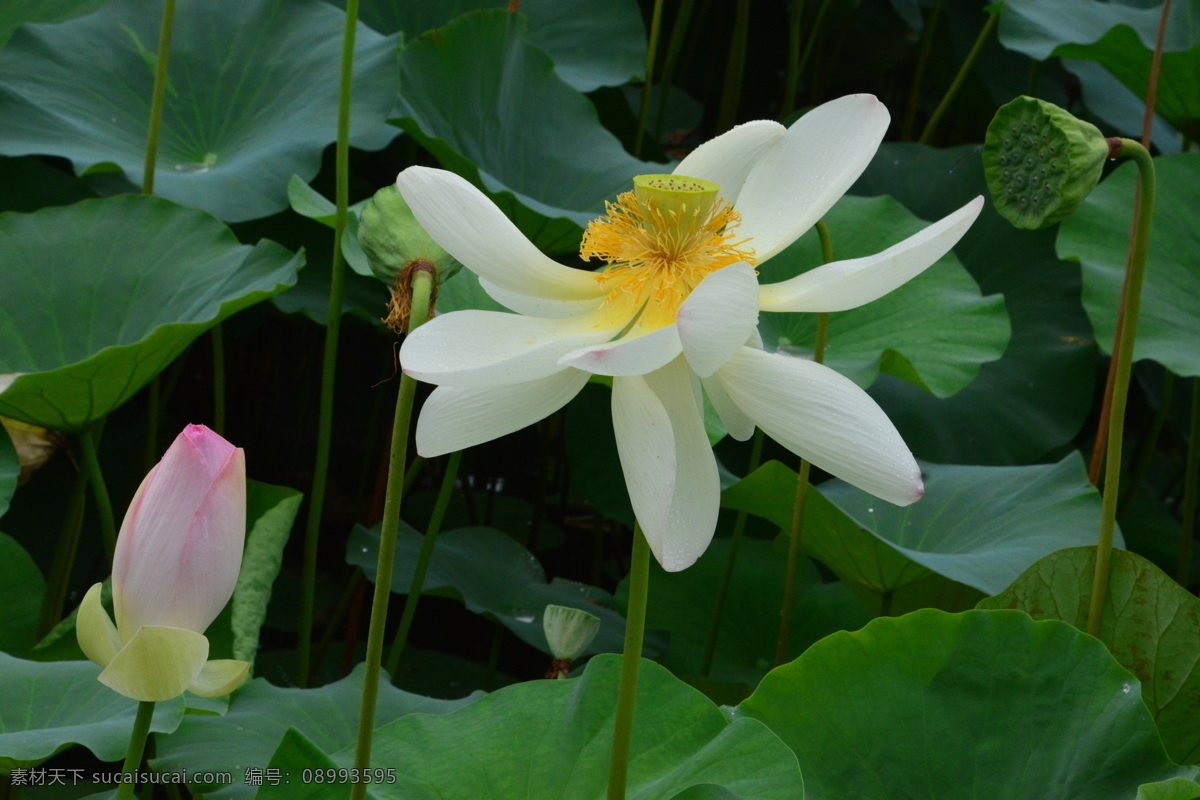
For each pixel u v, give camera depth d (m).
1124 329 2.12
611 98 4.52
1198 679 2.16
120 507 3.28
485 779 2.01
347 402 4.71
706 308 1.83
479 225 1.88
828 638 2.07
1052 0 4.06
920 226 3.40
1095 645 2.06
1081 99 5.04
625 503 3.46
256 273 2.54
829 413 1.85
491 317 1.88
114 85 3.23
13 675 2.13
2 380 2.26
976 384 3.55
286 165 2.97
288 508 2.48
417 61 3.30
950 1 5.23
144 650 1.85
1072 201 2.00
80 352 2.57
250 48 3.44
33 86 3.05
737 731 2.00
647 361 1.84
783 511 2.54
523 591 3.06
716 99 6.01
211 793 2.08
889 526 2.72
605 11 4.30
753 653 2.94
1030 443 3.41
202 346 4.57
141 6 3.44
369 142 3.00
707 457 1.87
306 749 1.99
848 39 5.84
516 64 3.58
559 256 3.58
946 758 2.04
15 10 3.53
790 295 1.90
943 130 5.99
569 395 1.88
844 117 1.93
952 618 2.07
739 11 4.89
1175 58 3.43
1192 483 3.39
